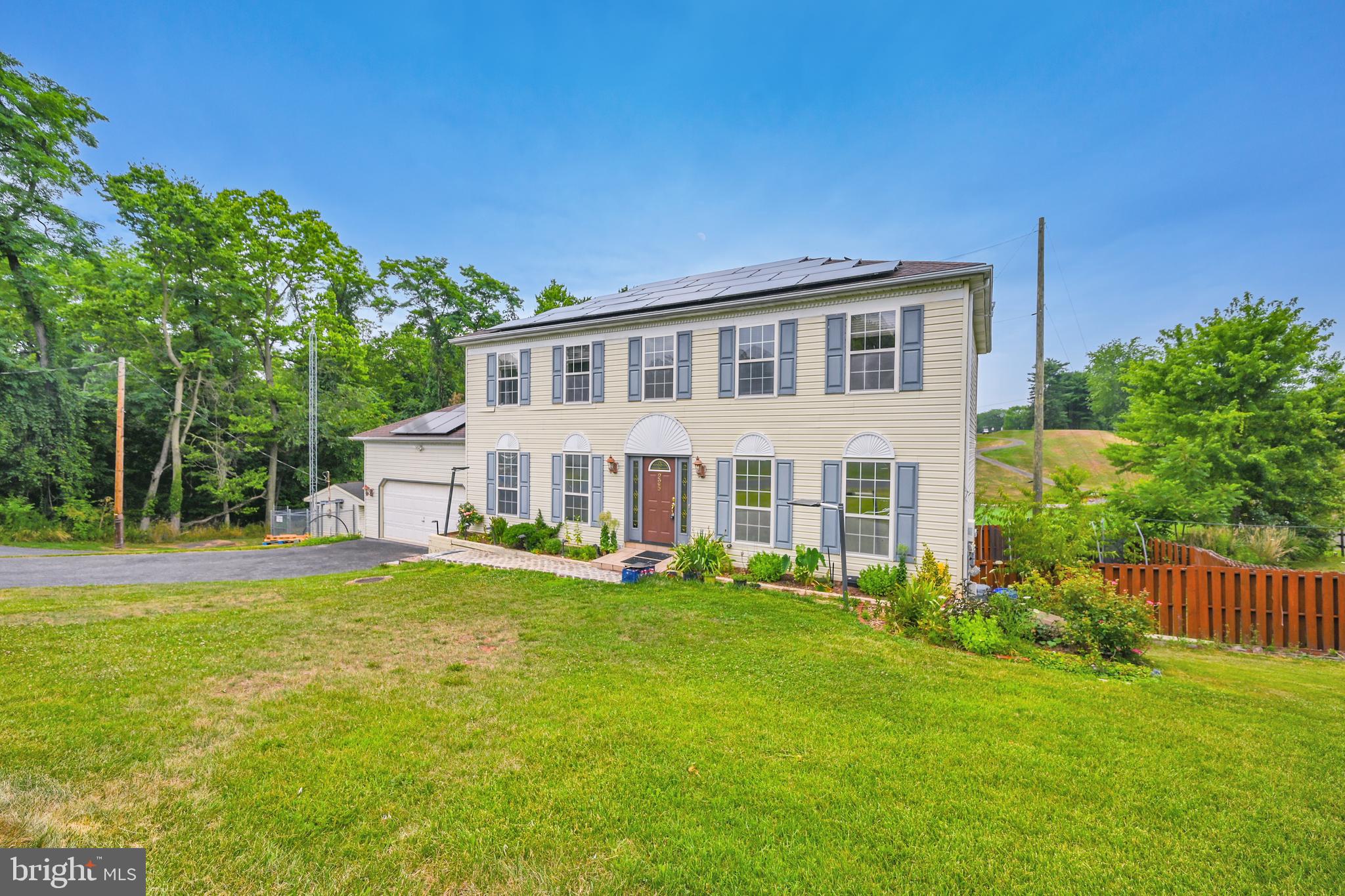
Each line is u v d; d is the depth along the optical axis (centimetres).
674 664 631
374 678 577
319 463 2984
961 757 423
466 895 278
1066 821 347
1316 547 1526
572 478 1410
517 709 502
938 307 952
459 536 1563
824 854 312
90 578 1205
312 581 1127
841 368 1043
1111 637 673
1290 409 1549
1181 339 1766
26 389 2006
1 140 1895
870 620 821
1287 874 302
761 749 432
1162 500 1552
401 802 355
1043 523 948
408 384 3559
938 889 288
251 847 309
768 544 1126
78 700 500
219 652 647
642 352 1286
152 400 2400
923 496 963
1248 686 606
